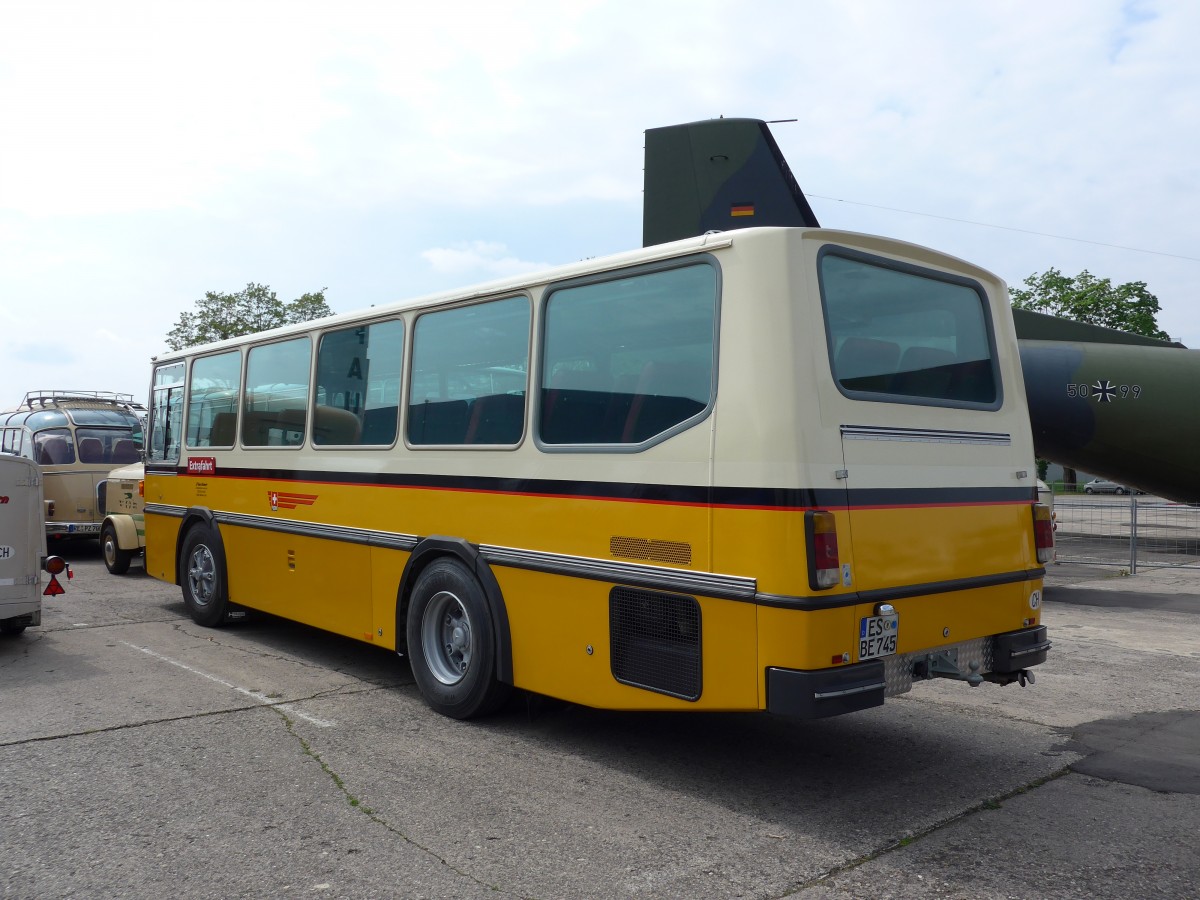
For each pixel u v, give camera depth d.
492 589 5.23
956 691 6.33
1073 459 14.48
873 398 4.23
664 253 4.45
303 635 8.07
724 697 4.04
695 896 3.32
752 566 3.93
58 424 14.73
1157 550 15.26
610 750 5.02
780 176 10.45
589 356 4.81
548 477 4.93
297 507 7.07
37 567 7.66
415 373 5.99
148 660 7.08
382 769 4.66
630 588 4.46
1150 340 14.25
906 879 3.47
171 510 8.85
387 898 3.29
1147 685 6.51
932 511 4.41
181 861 3.58
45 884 3.39
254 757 4.82
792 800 4.29
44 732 5.22
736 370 4.07
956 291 4.94
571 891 3.35
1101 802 4.27
